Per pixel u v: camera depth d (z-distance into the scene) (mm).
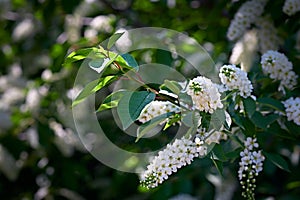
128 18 3193
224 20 2936
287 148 2521
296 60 2275
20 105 3246
